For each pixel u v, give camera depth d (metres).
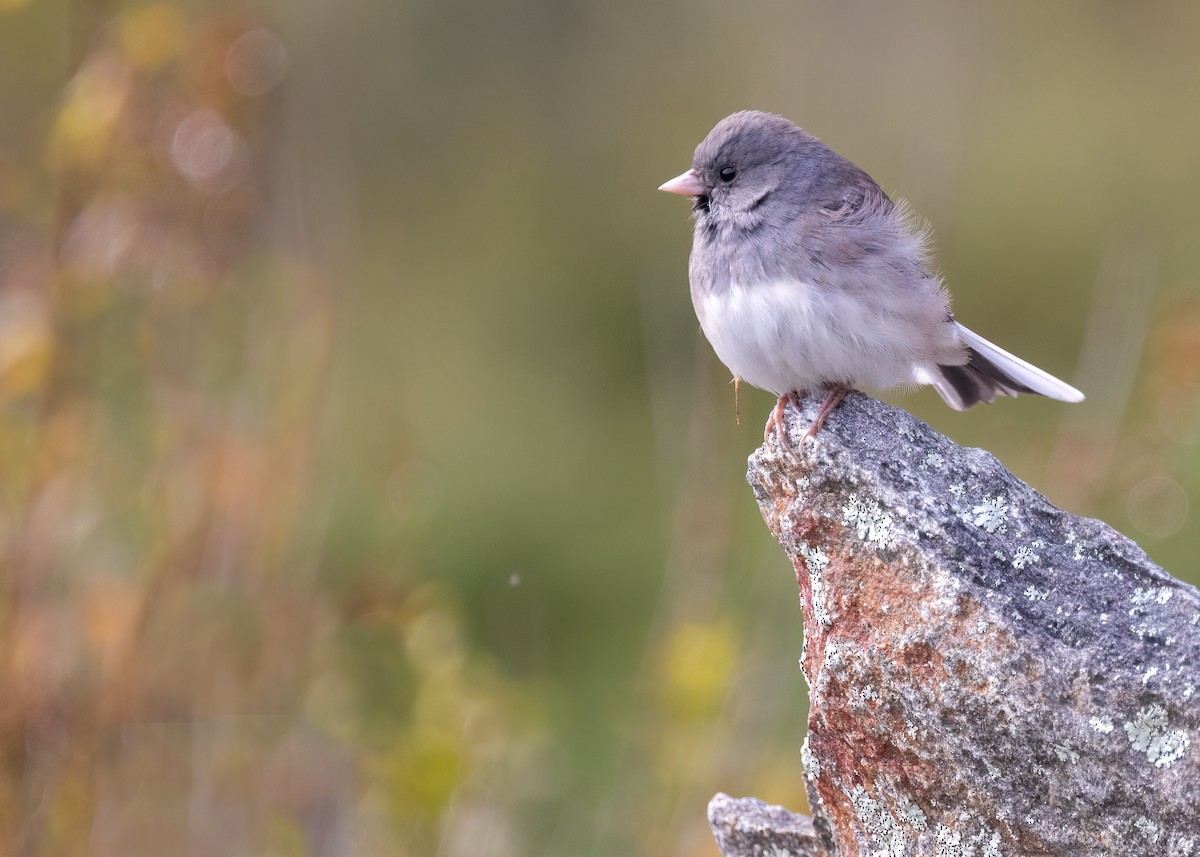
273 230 9.64
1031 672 4.46
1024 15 20.84
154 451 8.82
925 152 11.73
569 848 9.54
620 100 19.86
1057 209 17.69
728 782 9.03
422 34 19.45
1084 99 19.39
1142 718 4.39
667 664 9.34
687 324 14.08
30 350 8.47
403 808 8.88
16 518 8.67
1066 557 4.75
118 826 8.43
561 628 13.18
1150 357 12.49
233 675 8.73
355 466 11.48
